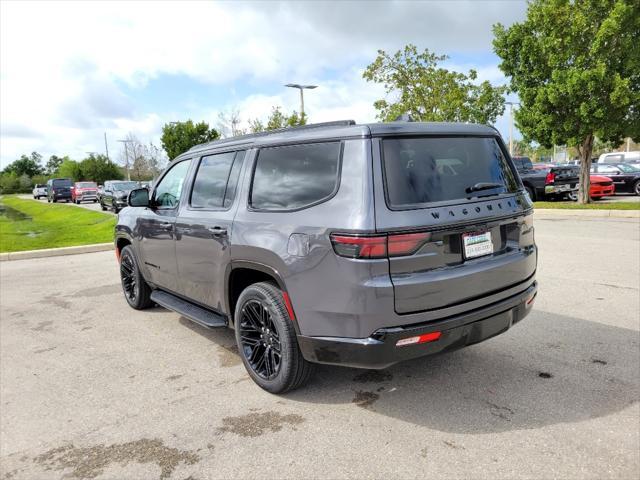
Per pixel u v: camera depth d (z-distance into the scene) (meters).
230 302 3.87
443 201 2.95
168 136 32.00
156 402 3.50
